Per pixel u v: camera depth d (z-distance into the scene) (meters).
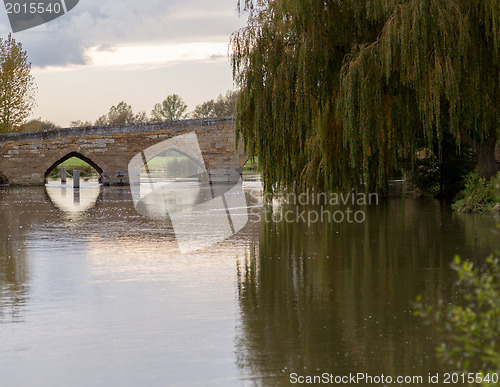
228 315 9.21
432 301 9.86
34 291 10.70
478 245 14.97
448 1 17.38
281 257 13.86
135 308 9.58
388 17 17.70
